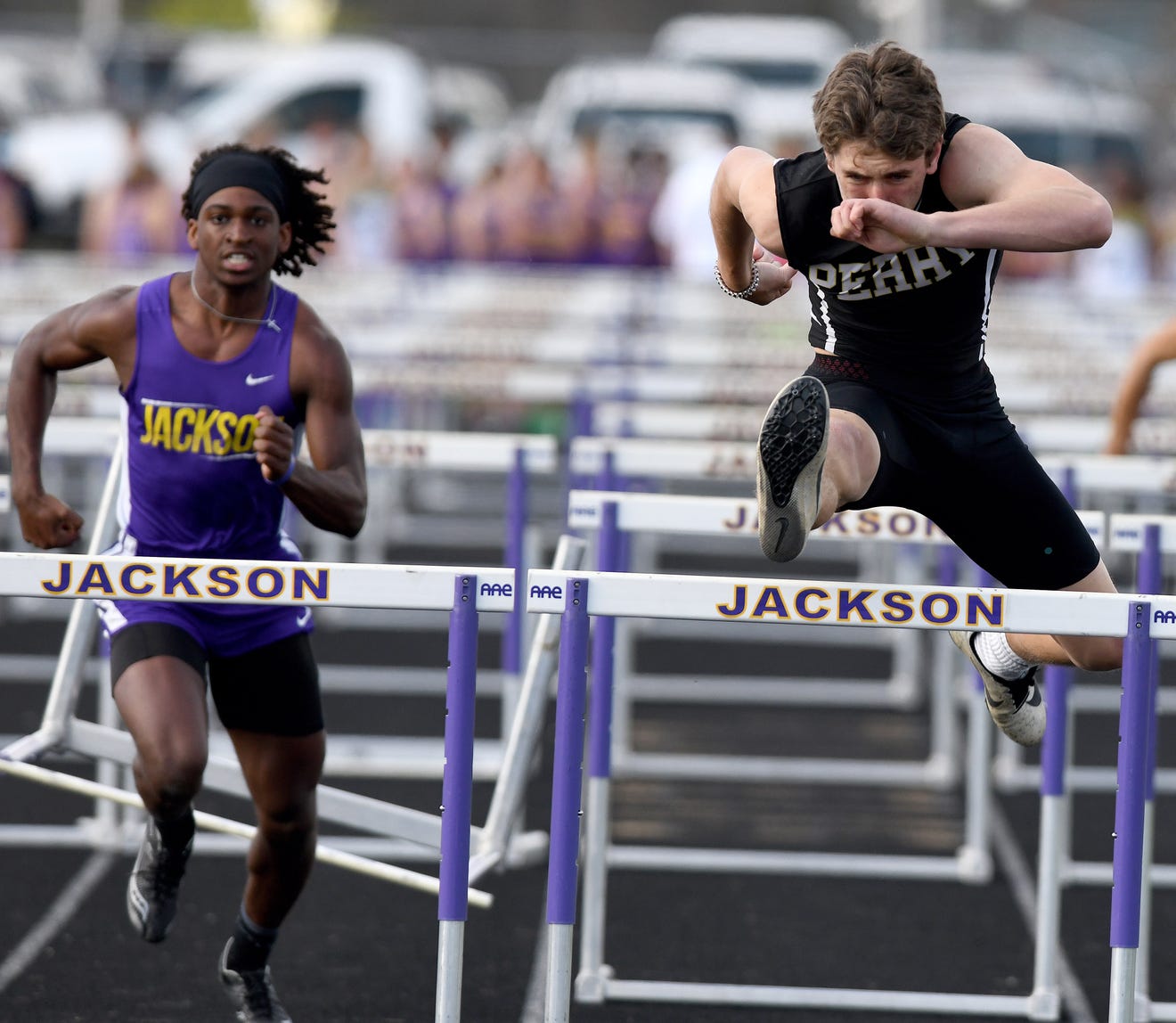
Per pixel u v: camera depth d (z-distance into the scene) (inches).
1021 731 627.8
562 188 2239.2
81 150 2630.4
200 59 3034.0
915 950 805.9
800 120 3031.5
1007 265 2317.9
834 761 1122.0
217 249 571.5
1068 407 1236.5
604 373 1354.6
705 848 944.9
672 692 1298.0
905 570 1119.6
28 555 501.4
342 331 1566.2
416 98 2886.3
